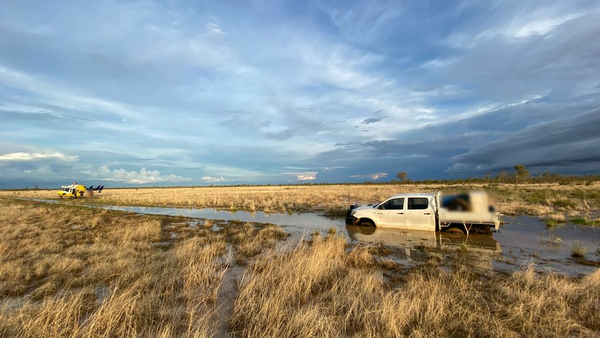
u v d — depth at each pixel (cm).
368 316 441
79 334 415
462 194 1165
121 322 447
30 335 402
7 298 566
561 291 520
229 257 823
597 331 412
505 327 413
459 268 711
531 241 1016
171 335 413
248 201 2833
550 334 400
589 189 3177
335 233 1203
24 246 997
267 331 412
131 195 4700
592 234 1107
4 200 3900
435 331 411
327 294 547
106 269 698
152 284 605
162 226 1502
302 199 2916
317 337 393
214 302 529
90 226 1495
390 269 728
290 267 645
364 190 4616
